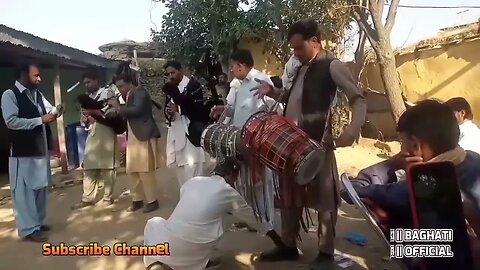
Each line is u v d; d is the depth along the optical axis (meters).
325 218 3.46
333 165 3.36
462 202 2.12
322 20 9.77
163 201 5.99
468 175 2.23
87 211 5.64
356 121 3.14
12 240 4.63
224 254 4.01
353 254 3.91
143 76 15.74
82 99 5.68
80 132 8.79
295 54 3.45
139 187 5.59
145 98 5.32
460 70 9.37
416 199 2.14
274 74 11.41
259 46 11.31
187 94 4.87
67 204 6.04
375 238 4.30
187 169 5.03
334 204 3.37
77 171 8.44
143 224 5.04
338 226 4.68
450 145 2.23
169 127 5.20
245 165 3.40
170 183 7.04
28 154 4.50
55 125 9.45
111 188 5.96
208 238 3.37
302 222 3.80
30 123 4.45
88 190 5.84
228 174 3.45
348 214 5.09
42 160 4.62
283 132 3.03
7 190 7.26
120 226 5.00
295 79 3.50
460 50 9.33
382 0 8.00
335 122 8.41
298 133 3.03
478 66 9.01
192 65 12.71
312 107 3.31
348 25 10.41
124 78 5.52
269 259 3.84
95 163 5.74
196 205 3.34
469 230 2.22
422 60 10.10
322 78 3.27
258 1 10.30
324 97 3.29
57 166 8.98
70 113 10.37
